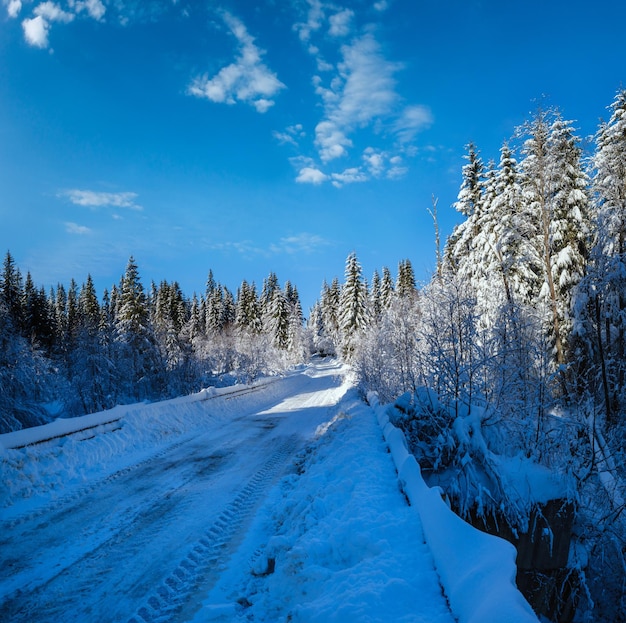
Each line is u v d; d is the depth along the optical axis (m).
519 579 7.06
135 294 36.75
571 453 8.77
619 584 7.62
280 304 66.50
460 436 8.11
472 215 26.95
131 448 13.28
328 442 12.51
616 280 11.76
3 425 20.16
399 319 16.56
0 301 25.58
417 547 4.88
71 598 5.34
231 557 6.37
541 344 11.78
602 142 18.55
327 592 4.43
